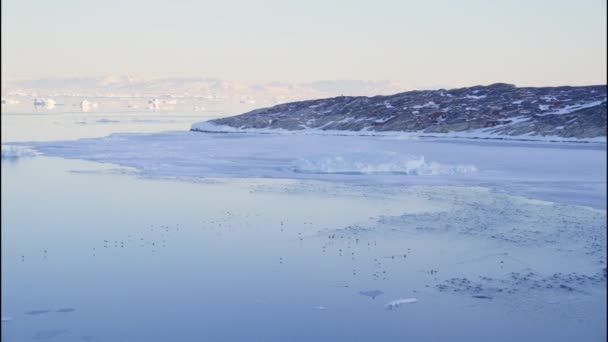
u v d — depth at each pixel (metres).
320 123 85.69
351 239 18.66
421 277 14.80
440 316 12.28
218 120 93.12
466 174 35.50
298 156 47.47
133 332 11.45
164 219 21.84
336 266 15.77
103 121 113.94
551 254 16.64
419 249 17.36
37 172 36.00
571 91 83.81
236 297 13.38
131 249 17.41
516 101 81.19
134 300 13.13
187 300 13.16
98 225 20.70
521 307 12.75
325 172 36.78
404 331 11.56
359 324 11.89
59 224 20.81
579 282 14.27
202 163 41.88
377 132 74.62
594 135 58.97
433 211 23.25
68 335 11.30
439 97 90.06
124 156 46.44
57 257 16.44
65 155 46.97
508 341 11.10
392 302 12.97
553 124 65.25
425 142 61.88
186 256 16.67
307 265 15.87
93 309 12.59
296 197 27.12
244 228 20.36
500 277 14.72
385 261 16.19
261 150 52.94
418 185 31.05
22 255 16.64
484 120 72.69
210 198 26.73
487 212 22.83
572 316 12.23
